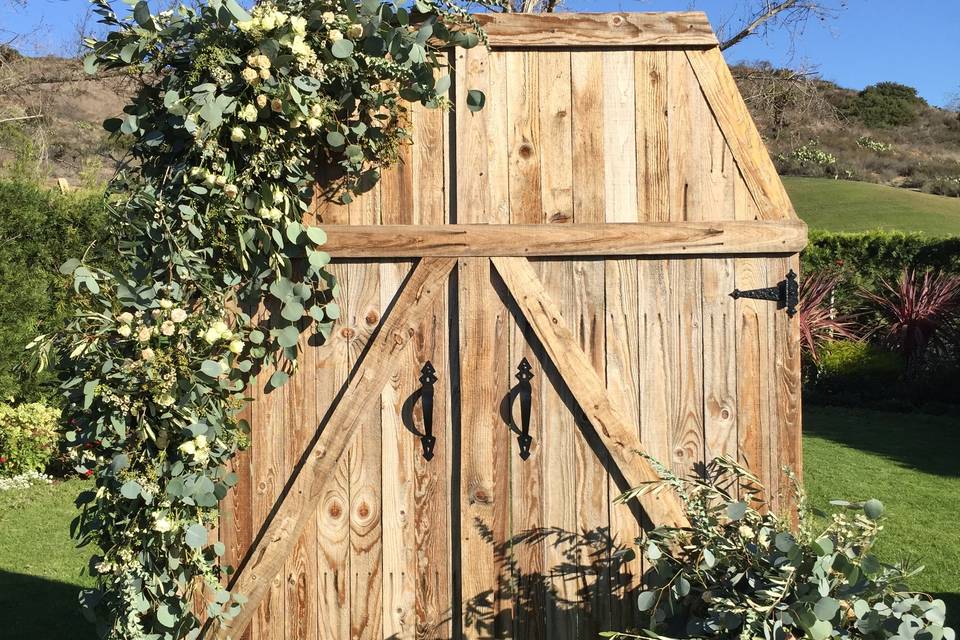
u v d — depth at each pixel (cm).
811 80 1081
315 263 315
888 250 1235
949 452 811
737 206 334
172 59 298
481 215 329
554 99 331
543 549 330
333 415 327
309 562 328
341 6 304
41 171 1295
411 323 328
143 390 290
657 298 332
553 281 330
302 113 297
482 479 329
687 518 329
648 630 284
